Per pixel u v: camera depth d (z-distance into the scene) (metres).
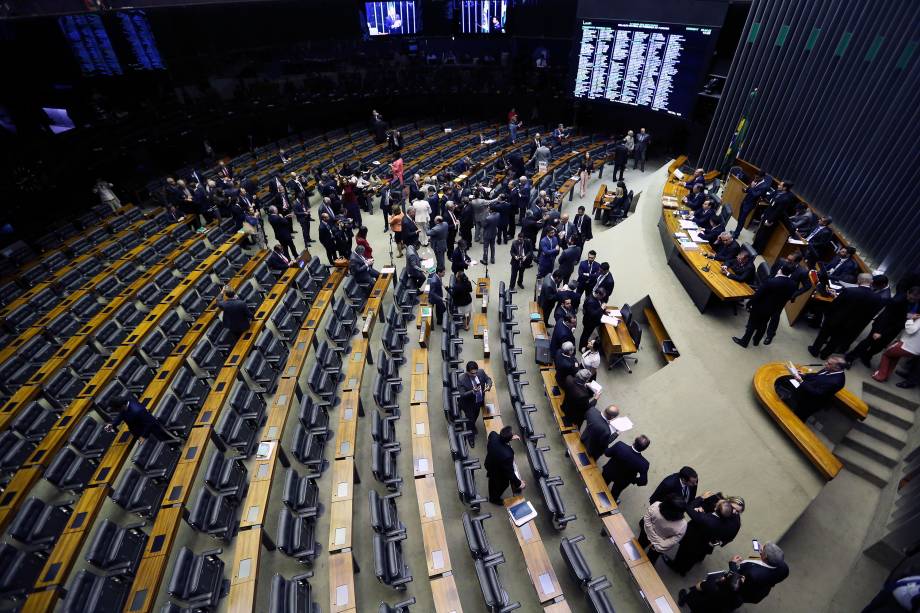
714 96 20.33
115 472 7.84
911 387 9.12
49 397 9.77
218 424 9.05
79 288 13.52
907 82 11.46
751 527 8.02
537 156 20.80
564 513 7.62
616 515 7.52
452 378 10.10
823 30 14.01
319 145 24.11
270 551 7.49
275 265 13.30
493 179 19.62
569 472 9.21
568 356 9.24
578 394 8.41
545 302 11.93
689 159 23.09
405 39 25.95
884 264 11.70
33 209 18.14
